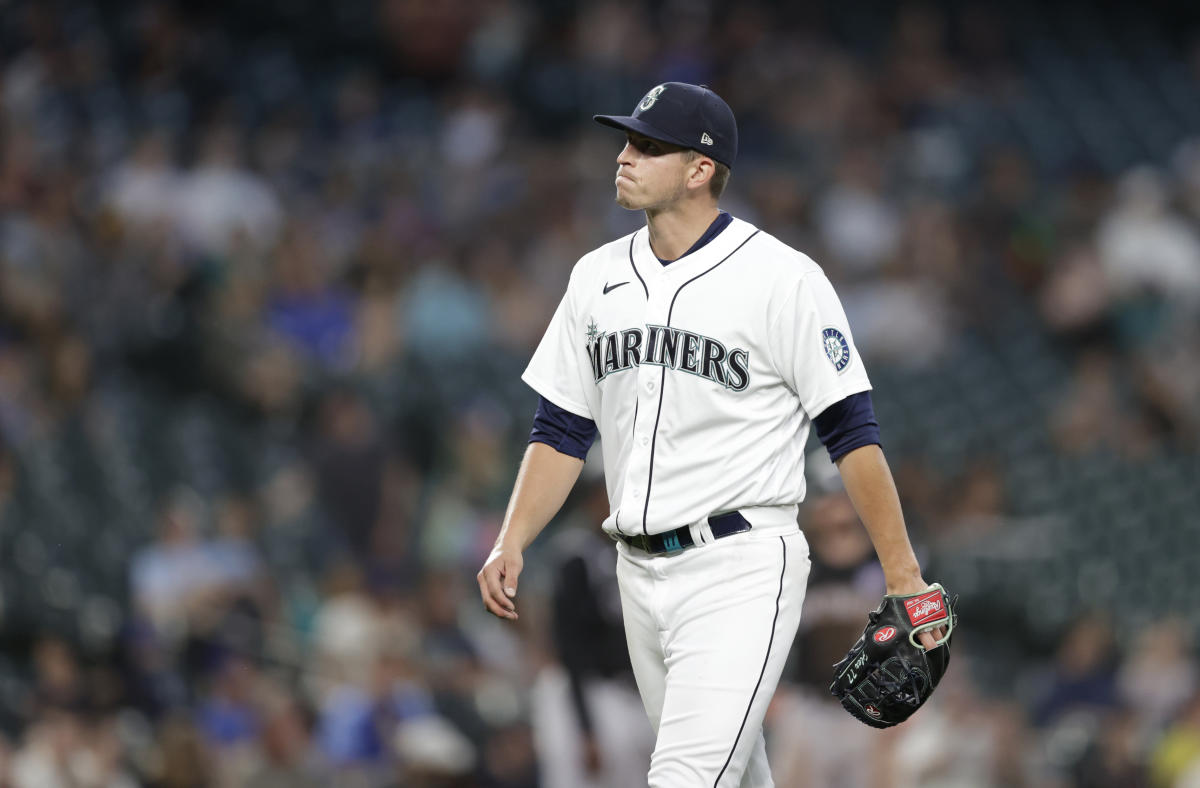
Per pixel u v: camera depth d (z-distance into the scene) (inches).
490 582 453.4
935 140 2096.5
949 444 1609.3
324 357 1444.4
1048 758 1080.2
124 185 1523.1
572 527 749.3
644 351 442.3
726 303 437.1
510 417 1459.2
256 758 933.2
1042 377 1770.4
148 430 1289.4
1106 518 1540.4
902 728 727.1
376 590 1067.9
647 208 444.8
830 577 688.4
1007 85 2305.6
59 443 1202.6
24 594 1051.9
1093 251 1893.5
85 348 1280.8
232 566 1104.2
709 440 439.2
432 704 978.7
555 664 741.9
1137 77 2439.7
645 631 458.0
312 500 1242.6
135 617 1056.8
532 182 1733.5
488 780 922.7
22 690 991.6
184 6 1910.7
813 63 2114.9
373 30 1988.2
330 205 1640.0
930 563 1072.8
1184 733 1092.5
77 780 909.2
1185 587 1501.0
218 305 1401.3
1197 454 1668.3
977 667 1215.6
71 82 1647.4
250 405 1362.0
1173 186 2033.7
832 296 442.0
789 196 1828.2
